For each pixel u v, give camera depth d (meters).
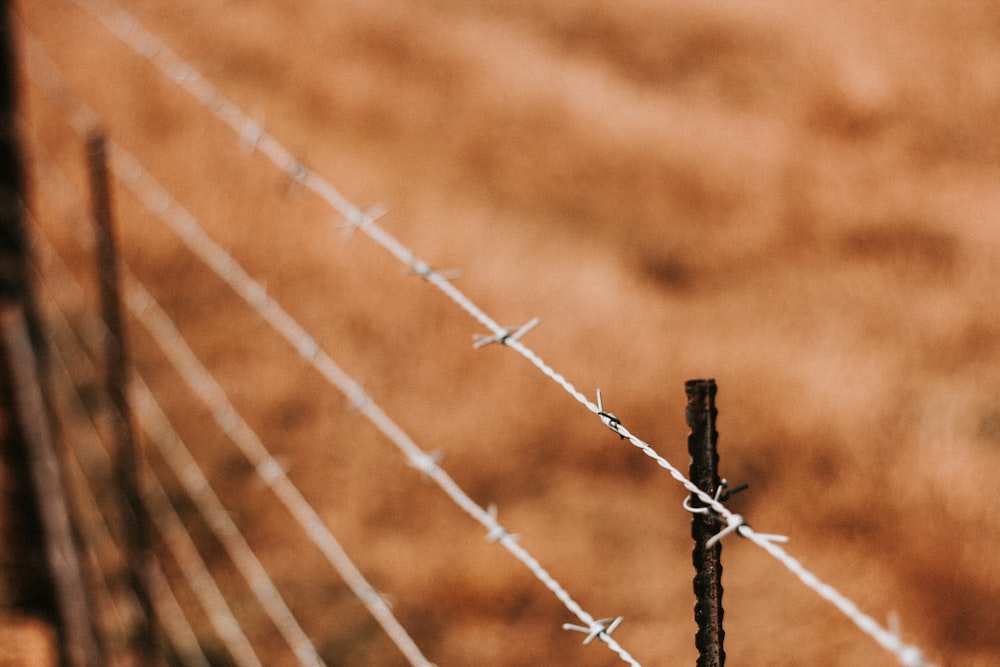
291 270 5.09
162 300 4.93
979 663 2.86
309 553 3.57
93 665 2.36
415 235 5.69
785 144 7.96
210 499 3.50
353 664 3.12
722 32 11.36
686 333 5.02
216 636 3.09
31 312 2.83
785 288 5.70
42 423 2.66
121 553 2.93
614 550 3.60
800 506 3.57
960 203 6.68
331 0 10.73
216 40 9.15
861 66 8.79
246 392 4.32
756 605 3.18
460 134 7.89
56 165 5.39
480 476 3.97
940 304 5.11
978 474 3.62
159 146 6.30
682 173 7.25
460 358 4.49
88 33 8.48
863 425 3.97
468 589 3.32
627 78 10.93
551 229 6.54
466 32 11.09
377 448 4.07
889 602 3.09
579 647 3.15
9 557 2.60
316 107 8.07
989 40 8.73
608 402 4.27
